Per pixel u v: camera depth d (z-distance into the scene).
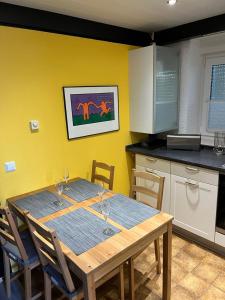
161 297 1.92
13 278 2.00
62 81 2.35
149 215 1.73
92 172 2.66
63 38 2.29
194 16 2.41
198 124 3.09
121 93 2.92
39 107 2.23
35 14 2.06
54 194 2.17
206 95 2.95
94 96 2.62
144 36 3.00
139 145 3.17
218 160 2.43
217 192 2.28
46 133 2.32
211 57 2.81
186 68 2.89
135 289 1.86
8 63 1.99
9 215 1.58
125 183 3.20
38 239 1.49
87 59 2.51
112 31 2.66
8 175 2.13
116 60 2.78
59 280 1.51
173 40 2.84
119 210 1.82
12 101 2.06
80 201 2.00
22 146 2.18
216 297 1.90
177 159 2.52
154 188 2.87
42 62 2.19
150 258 2.36
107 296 1.95
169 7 2.12
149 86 2.74
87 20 2.42
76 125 2.52
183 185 2.56
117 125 2.93
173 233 2.77
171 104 2.96
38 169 2.32
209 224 2.41
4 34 1.94
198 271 2.17
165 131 3.10
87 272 1.20
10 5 1.92
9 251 1.84
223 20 2.36
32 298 1.81
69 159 2.54
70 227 1.60
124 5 2.04
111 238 1.46
